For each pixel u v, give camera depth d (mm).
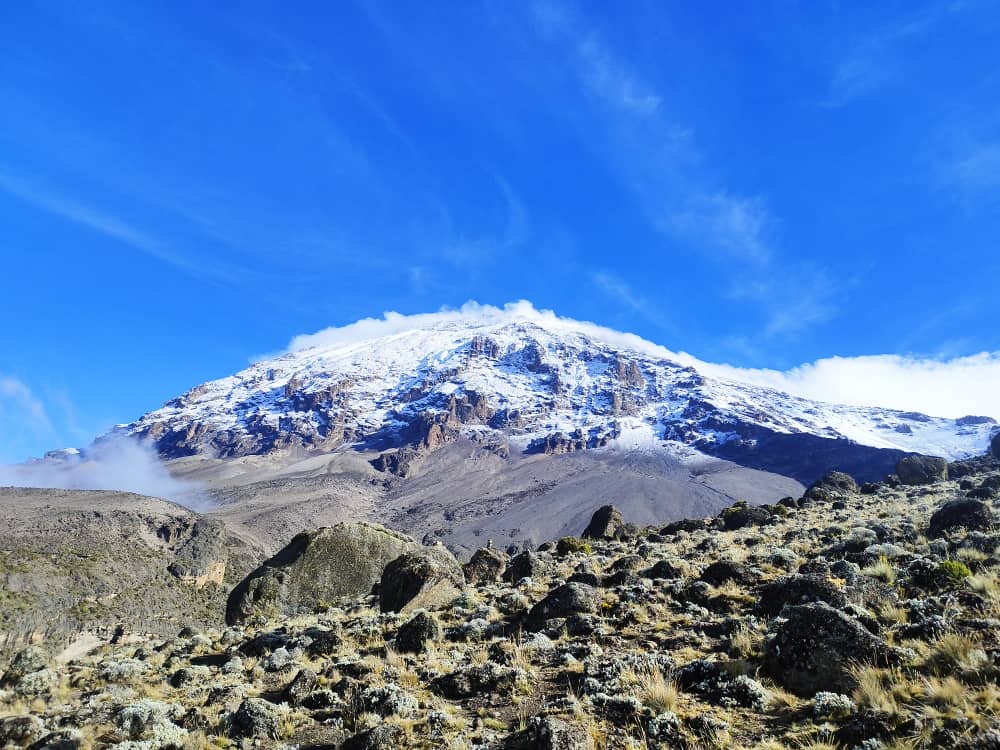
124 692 15594
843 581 16391
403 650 16812
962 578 14398
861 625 10812
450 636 17547
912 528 23984
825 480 53812
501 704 11680
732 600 16641
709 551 26609
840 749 8242
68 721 13375
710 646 13164
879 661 10172
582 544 41688
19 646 87438
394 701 11906
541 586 24547
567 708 10594
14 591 108000
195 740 11266
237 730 11820
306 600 35312
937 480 50812
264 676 16516
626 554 31359
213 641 24531
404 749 10102
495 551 34312
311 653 18234
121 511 177000
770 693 10164
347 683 13523
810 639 10648
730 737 9062
